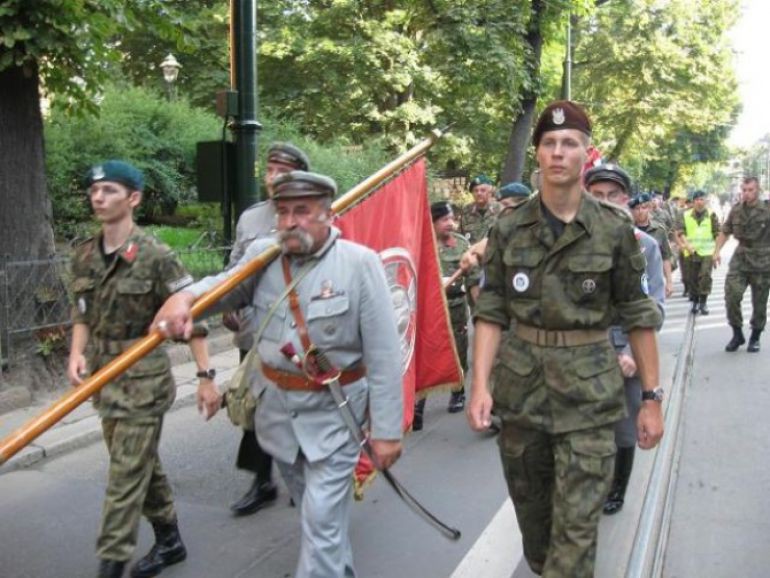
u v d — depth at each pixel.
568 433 2.66
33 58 6.27
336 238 2.78
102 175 3.22
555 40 18.00
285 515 4.27
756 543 3.93
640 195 6.88
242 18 6.71
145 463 3.24
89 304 3.31
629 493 4.51
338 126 16.28
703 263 11.49
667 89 25.25
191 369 7.52
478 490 4.66
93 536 4.07
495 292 2.87
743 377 7.52
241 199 6.89
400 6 15.76
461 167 21.89
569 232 2.66
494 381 2.86
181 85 18.28
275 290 2.78
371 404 2.75
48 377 6.50
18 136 6.76
